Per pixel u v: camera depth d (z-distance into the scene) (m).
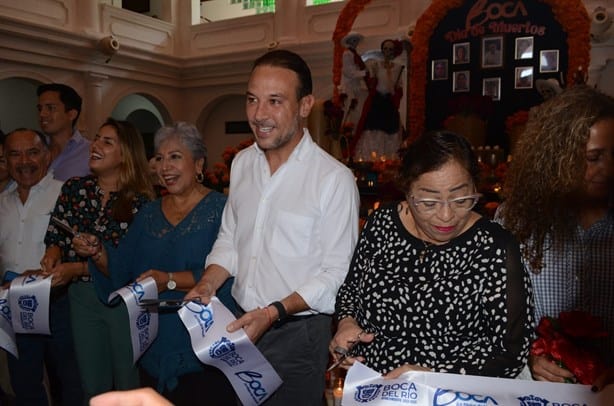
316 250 1.79
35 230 2.76
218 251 1.97
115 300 2.13
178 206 2.26
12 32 8.14
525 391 1.26
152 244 2.19
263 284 1.82
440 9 6.73
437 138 1.35
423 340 1.41
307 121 5.66
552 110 1.49
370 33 9.48
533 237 1.51
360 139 6.33
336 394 2.61
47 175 2.85
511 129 5.25
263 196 1.85
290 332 1.79
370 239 1.54
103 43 9.27
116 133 2.48
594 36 6.76
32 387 2.68
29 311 2.24
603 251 1.44
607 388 1.23
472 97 5.78
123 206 2.44
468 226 1.41
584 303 1.46
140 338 1.96
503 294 1.33
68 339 2.66
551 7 6.13
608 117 1.39
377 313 1.47
